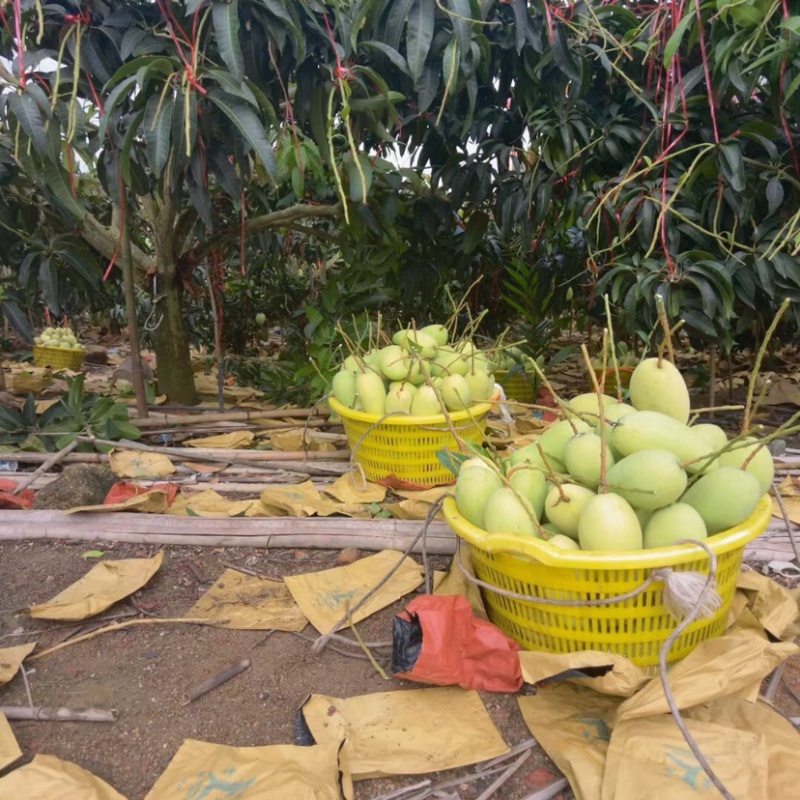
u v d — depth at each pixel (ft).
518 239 16.56
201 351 25.59
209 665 5.60
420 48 8.15
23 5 7.97
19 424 11.04
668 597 4.33
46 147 7.97
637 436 5.16
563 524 5.21
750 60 9.39
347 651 5.76
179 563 7.29
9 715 4.98
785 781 3.95
